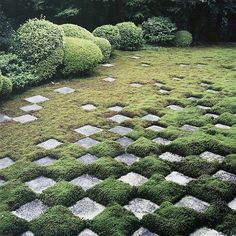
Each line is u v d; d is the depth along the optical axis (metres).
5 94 4.88
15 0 8.56
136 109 4.52
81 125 4.09
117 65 6.88
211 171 3.08
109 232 2.39
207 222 2.49
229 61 7.27
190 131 3.88
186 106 4.68
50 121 4.21
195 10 9.68
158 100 4.87
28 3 8.77
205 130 3.88
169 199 2.72
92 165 3.18
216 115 4.39
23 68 5.54
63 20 9.34
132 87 5.50
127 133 3.86
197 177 3.03
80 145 3.61
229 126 4.05
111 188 2.84
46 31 5.70
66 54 5.87
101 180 3.01
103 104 4.76
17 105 4.73
